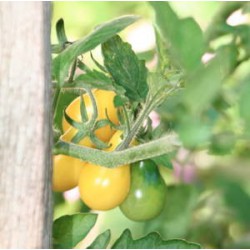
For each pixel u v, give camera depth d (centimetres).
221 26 28
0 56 24
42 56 24
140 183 33
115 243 31
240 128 19
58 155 32
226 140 19
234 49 27
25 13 24
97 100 32
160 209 33
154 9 19
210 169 22
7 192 25
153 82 28
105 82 32
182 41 19
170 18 19
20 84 24
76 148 29
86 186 32
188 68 19
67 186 33
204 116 20
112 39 32
